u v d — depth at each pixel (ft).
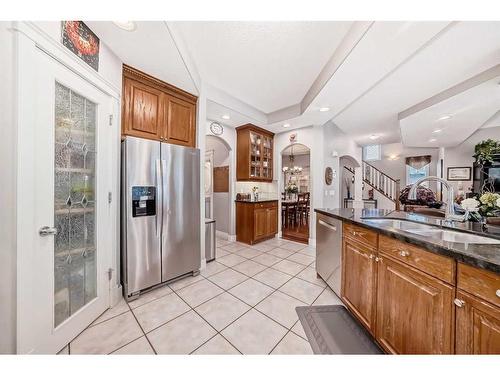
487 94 7.73
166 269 7.12
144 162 6.52
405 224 5.76
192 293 6.74
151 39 5.38
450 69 6.75
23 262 3.52
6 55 3.36
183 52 6.18
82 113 5.03
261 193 15.33
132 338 4.66
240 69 8.00
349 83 7.50
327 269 7.09
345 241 6.00
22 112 3.51
